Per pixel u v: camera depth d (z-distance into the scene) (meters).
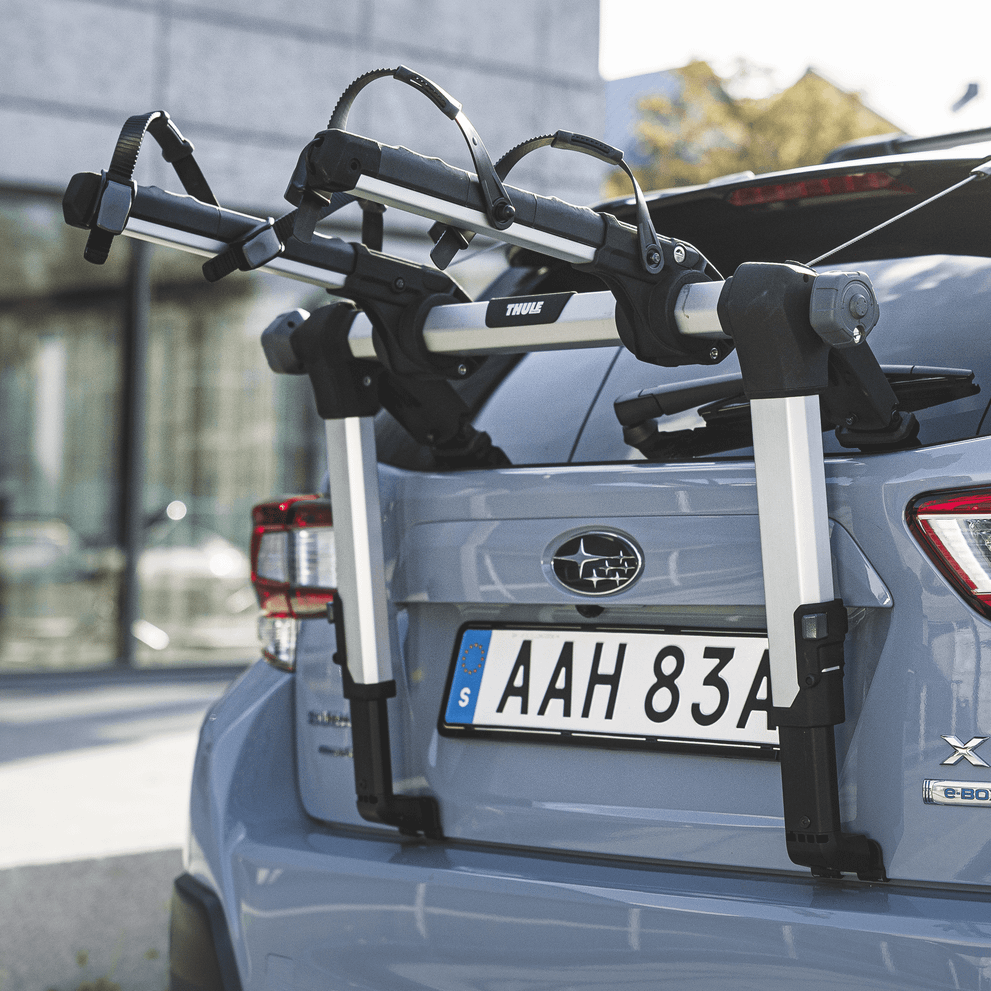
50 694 7.27
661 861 1.61
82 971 3.25
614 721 1.67
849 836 1.46
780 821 1.54
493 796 1.74
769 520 1.46
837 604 1.47
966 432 1.51
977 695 1.43
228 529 8.10
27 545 7.54
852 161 1.99
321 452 8.35
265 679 2.06
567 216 1.41
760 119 13.72
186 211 1.50
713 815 1.58
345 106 1.43
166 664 7.95
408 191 1.32
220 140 7.71
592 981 1.55
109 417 7.75
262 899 1.83
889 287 1.79
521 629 1.77
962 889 1.43
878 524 1.49
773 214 2.06
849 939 1.40
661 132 13.73
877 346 1.71
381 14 8.16
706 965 1.48
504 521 1.75
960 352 1.64
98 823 3.85
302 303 8.26
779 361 1.42
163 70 7.56
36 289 7.46
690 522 1.61
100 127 7.41
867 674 1.50
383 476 1.90
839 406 1.51
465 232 1.43
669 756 1.63
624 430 1.75
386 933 1.70
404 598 1.84
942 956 1.36
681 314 1.47
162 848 3.40
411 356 1.69
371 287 1.65
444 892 1.66
